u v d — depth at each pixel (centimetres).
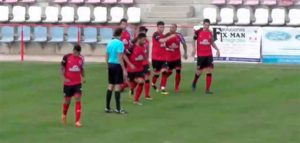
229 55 7556
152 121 4478
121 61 4759
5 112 4791
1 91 5703
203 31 5744
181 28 8631
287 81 6228
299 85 5994
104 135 4022
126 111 4850
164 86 5738
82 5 9250
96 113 4775
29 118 4572
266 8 8756
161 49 5719
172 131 4141
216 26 7588
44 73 6762
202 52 5722
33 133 4078
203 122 4438
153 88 5944
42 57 8406
